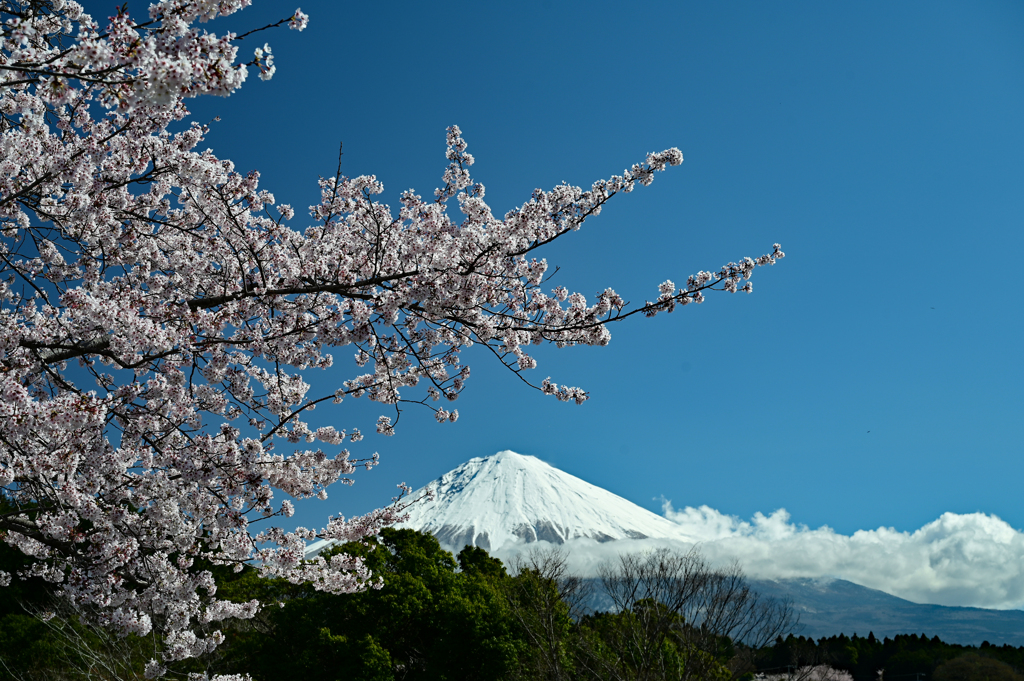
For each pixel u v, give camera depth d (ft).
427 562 84.33
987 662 146.10
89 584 16.92
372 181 22.94
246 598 67.67
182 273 20.99
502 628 71.15
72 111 19.06
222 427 18.48
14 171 16.42
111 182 18.26
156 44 9.86
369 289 17.90
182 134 19.40
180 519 18.92
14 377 13.71
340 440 24.20
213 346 18.45
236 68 9.80
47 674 41.39
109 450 17.04
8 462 16.21
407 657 81.15
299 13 11.70
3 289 18.47
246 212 20.27
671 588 52.26
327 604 73.56
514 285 19.81
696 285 18.70
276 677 67.36
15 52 13.44
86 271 19.67
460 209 20.80
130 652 32.91
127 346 15.43
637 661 54.13
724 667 55.21
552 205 19.56
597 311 19.27
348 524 22.76
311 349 21.29
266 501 19.27
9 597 59.62
